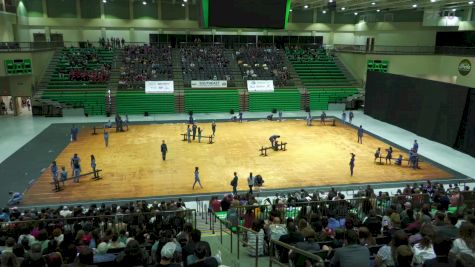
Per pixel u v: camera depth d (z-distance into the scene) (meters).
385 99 34.12
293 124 38.72
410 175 24.66
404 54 43.28
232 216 13.34
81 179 23.44
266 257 9.60
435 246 5.20
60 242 9.48
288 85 48.78
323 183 23.16
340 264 5.57
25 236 9.64
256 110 46.09
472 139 23.70
